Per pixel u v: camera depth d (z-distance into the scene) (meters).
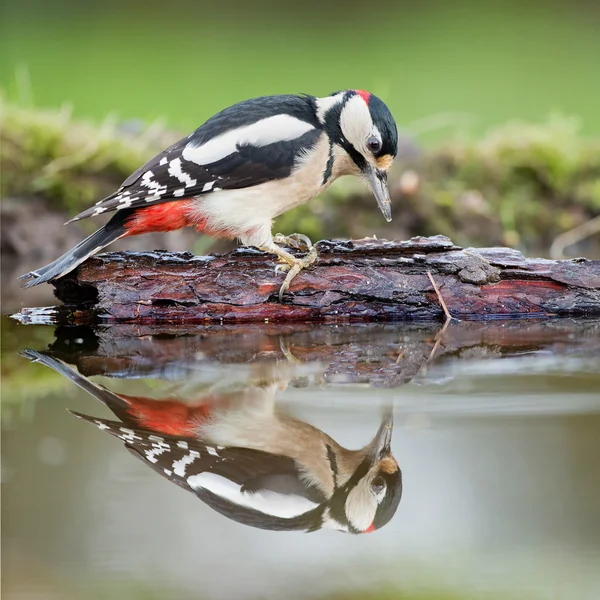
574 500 5.18
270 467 5.45
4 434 5.93
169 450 5.69
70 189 14.74
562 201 15.80
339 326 9.10
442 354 7.68
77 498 5.13
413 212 15.04
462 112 20.11
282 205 9.46
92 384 7.04
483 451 5.50
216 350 8.03
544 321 9.11
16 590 4.45
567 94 21.77
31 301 11.25
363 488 5.30
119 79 22.00
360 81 22.73
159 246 14.18
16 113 15.49
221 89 21.47
